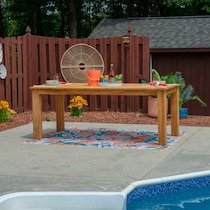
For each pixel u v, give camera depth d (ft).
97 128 31.58
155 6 71.46
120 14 74.13
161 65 45.62
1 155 23.22
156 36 47.16
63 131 30.37
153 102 36.09
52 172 19.71
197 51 43.62
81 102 37.01
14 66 37.88
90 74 27.45
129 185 16.89
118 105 39.42
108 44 39.09
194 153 23.20
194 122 34.27
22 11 73.15
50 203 15.65
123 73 38.93
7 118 34.30
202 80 44.55
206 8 64.80
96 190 16.98
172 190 17.72
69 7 67.77
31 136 28.58
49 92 26.96
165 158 22.11
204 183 18.47
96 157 22.56
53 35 76.48
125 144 25.72
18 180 18.48
